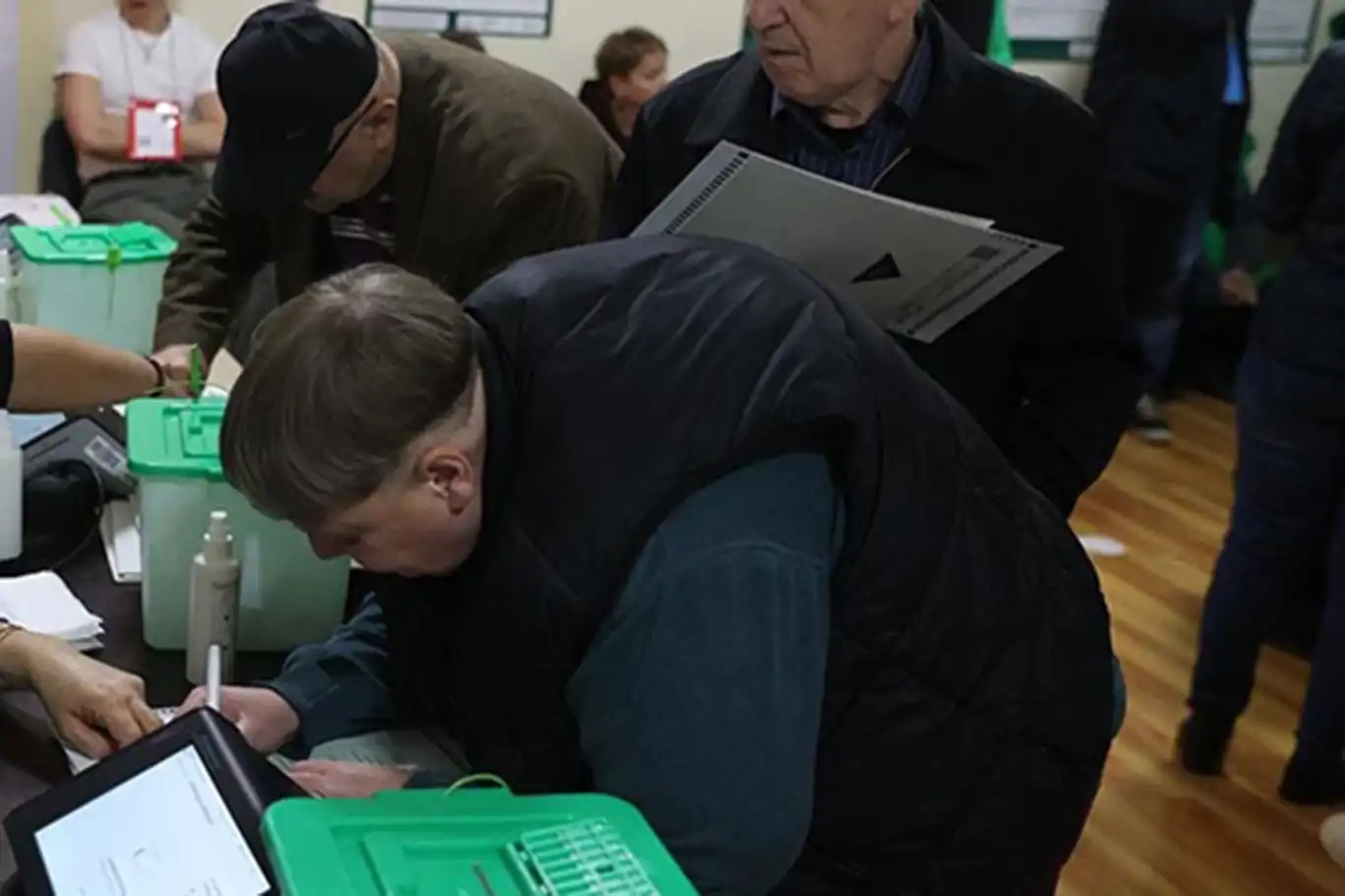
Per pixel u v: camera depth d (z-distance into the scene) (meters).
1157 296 4.58
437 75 1.82
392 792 0.82
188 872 0.89
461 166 1.78
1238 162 4.73
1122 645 3.32
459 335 0.92
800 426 0.96
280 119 1.64
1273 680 3.23
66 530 1.59
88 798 0.98
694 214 1.34
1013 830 1.18
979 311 1.54
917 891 1.18
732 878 0.91
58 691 1.21
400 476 0.90
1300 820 2.74
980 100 1.53
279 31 1.65
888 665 1.06
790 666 0.92
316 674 1.29
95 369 1.60
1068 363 1.61
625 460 0.94
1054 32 4.99
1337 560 2.59
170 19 4.02
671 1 4.61
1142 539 3.90
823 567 0.97
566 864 0.76
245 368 0.92
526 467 0.97
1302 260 2.50
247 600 1.40
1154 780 2.82
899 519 1.03
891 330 1.47
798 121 1.55
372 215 1.91
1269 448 2.57
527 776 1.06
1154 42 4.38
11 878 0.98
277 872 0.74
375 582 1.14
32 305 2.10
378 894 0.72
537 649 0.96
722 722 0.90
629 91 4.24
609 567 0.92
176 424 1.41
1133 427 4.63
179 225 3.84
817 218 1.30
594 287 1.03
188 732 1.00
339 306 0.90
